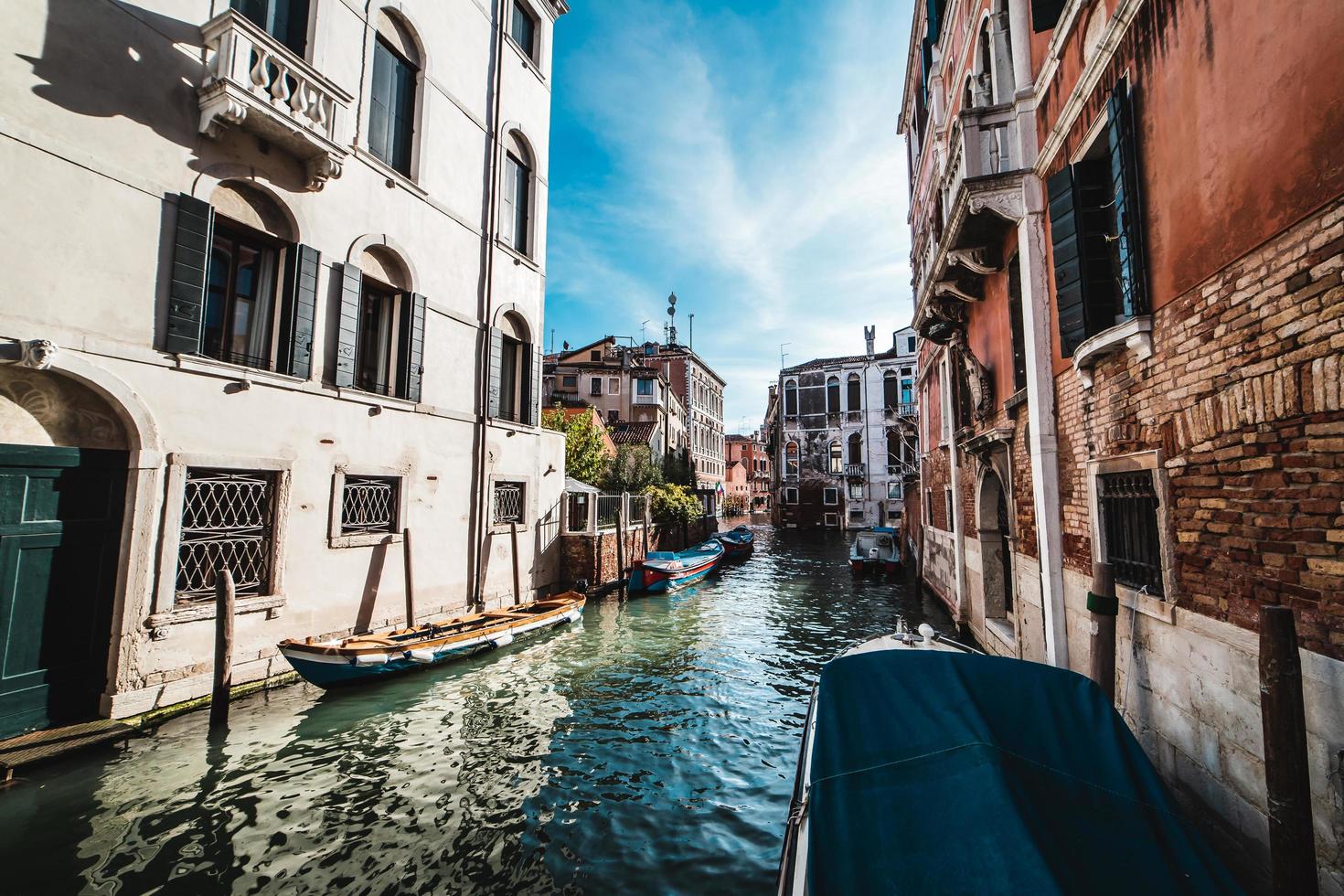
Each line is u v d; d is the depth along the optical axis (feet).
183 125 21.52
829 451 123.44
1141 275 13.96
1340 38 8.51
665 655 33.17
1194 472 12.16
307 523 25.26
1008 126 21.77
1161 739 13.46
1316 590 9.09
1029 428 20.81
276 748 19.54
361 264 28.71
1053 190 18.40
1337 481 8.70
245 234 24.50
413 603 29.50
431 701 24.59
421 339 31.50
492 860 14.65
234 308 24.06
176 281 20.99
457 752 20.33
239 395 22.89
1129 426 14.78
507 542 38.04
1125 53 14.58
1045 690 11.21
